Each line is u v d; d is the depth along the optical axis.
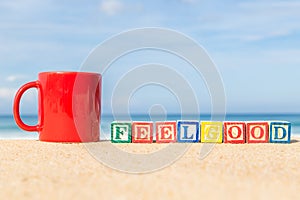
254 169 0.66
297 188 0.59
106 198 0.55
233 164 0.68
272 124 0.88
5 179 0.62
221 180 0.61
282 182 0.61
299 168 0.67
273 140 0.88
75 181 0.61
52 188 0.59
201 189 0.58
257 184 0.60
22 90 0.88
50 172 0.65
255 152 0.77
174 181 0.61
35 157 0.73
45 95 0.87
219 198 0.56
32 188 0.59
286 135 0.88
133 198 0.55
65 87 0.86
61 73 0.86
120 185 0.59
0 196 0.57
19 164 0.69
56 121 0.86
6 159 0.72
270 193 0.57
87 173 0.64
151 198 0.55
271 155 0.75
